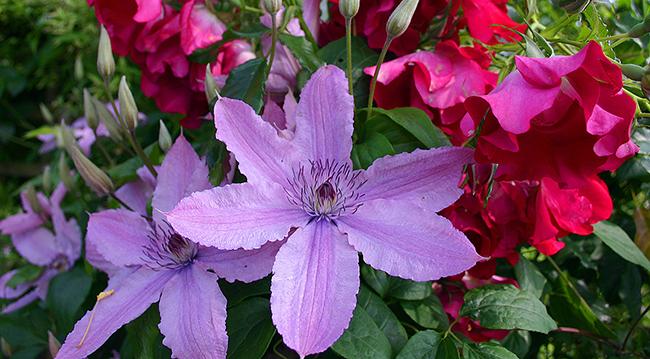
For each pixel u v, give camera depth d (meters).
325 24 0.34
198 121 0.35
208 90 0.28
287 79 0.30
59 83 0.90
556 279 0.35
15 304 0.45
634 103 0.21
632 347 0.36
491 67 0.32
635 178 0.32
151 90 0.33
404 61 0.28
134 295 0.25
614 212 0.37
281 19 0.31
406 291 0.28
